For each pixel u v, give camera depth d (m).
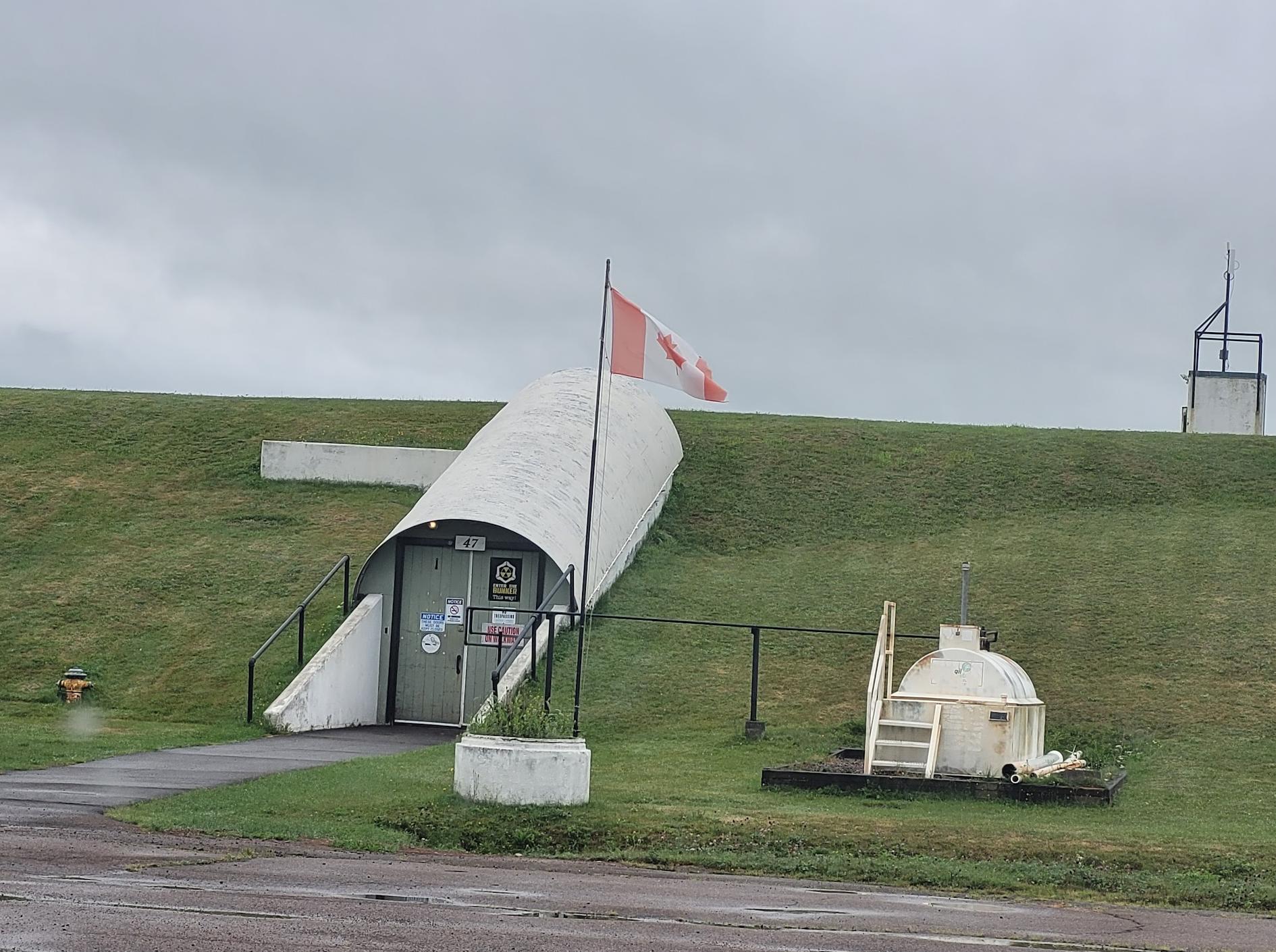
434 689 27.31
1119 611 28.84
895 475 39.09
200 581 30.80
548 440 31.61
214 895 9.85
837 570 32.50
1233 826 15.82
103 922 8.64
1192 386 47.22
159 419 43.12
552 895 10.80
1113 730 22.84
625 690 25.19
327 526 34.44
